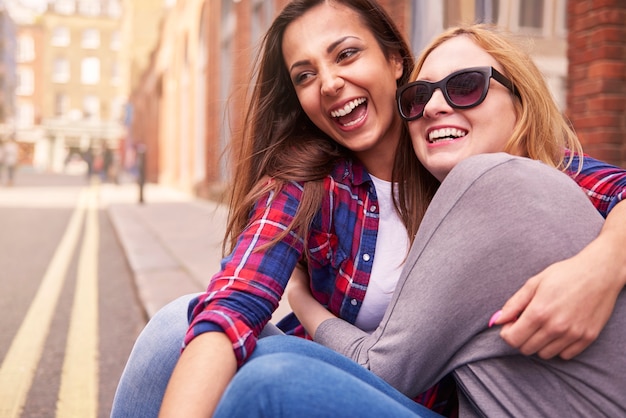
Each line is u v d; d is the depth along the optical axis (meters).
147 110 34.88
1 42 54.16
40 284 6.05
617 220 1.08
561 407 1.07
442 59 1.36
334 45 1.46
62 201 18.47
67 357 3.72
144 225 10.44
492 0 5.46
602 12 4.18
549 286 1.00
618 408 1.06
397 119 1.54
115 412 1.39
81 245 9.08
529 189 1.08
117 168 28.69
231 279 1.28
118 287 5.89
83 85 67.12
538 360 1.08
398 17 6.16
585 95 4.34
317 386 0.99
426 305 1.14
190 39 19.34
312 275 1.51
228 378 1.15
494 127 1.31
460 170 1.15
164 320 1.41
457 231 1.12
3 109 54.91
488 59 1.34
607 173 1.29
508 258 1.07
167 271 5.89
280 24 1.51
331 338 1.37
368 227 1.48
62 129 61.69
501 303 1.08
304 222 1.38
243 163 1.57
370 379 1.18
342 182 1.49
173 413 1.10
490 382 1.11
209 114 15.78
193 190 18.69
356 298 1.46
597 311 1.01
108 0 67.31
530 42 1.42
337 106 1.47
